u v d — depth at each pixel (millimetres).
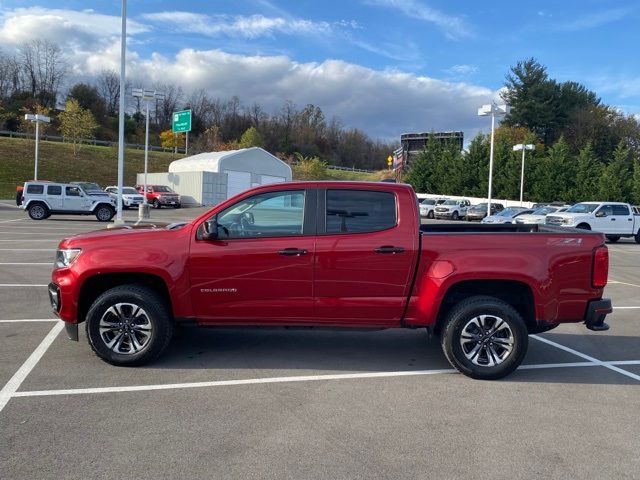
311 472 3461
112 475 3367
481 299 5371
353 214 5418
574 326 8016
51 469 3424
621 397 4996
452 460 3676
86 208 28188
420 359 6066
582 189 52906
